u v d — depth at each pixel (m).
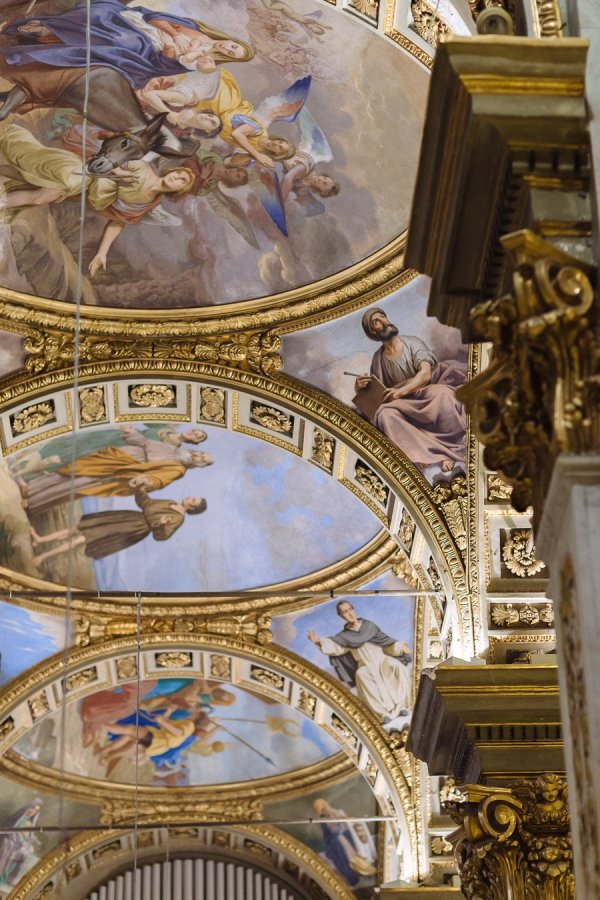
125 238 13.27
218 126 12.43
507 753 11.78
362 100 11.91
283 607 17.83
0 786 21.67
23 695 18.05
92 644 18.03
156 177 12.83
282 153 12.62
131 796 22.59
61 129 12.37
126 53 11.75
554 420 5.12
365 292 13.34
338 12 10.98
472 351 13.30
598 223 5.21
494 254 5.82
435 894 17.12
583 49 5.34
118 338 13.64
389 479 13.56
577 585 4.95
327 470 14.13
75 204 12.91
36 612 17.69
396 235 12.91
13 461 15.15
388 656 18.00
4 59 11.66
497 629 13.08
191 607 17.92
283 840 23.00
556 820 11.13
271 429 14.09
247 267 13.46
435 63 5.45
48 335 13.55
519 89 5.35
